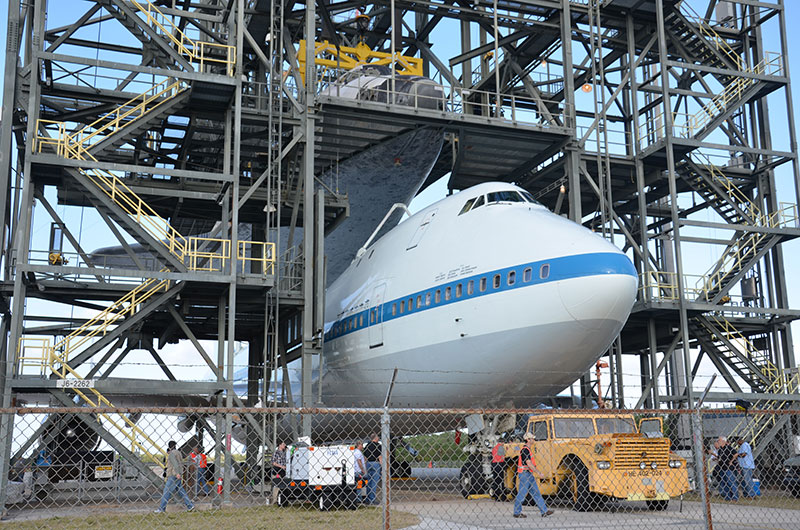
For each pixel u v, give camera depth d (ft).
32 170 76.18
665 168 116.78
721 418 102.83
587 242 66.08
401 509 59.88
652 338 107.76
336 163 110.63
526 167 113.70
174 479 61.21
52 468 88.07
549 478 60.64
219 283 78.43
